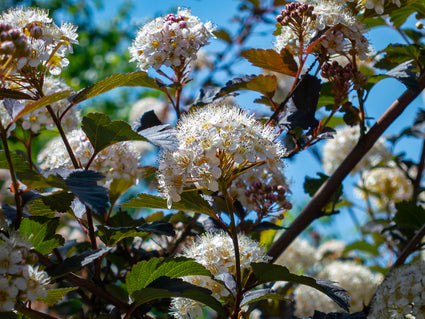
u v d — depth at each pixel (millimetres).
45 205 268
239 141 253
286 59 328
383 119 338
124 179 324
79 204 288
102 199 231
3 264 229
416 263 312
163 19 318
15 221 245
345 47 324
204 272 264
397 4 324
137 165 327
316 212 336
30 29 260
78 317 350
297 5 313
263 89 339
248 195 330
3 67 240
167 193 260
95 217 331
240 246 276
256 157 263
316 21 314
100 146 267
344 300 256
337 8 314
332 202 360
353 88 323
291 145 332
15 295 227
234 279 274
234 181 336
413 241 345
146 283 264
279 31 349
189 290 252
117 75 265
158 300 337
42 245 263
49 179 232
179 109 333
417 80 333
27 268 232
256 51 326
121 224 333
